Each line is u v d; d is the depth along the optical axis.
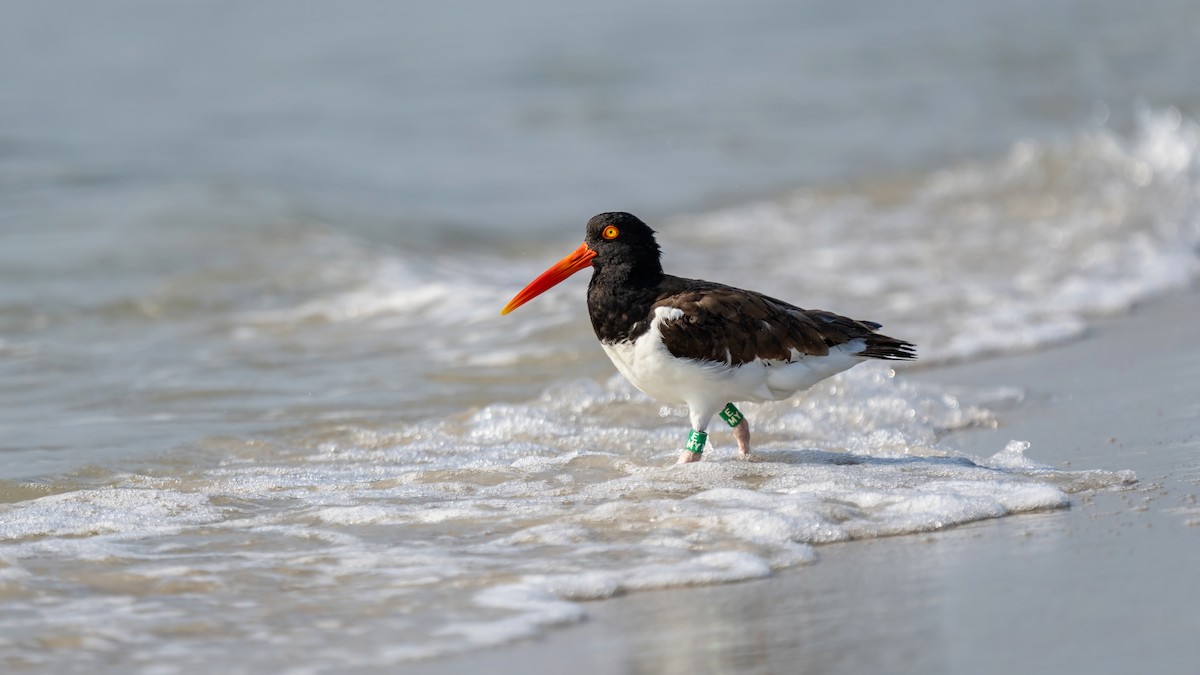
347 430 12.70
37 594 8.02
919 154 28.86
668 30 41.41
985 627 7.13
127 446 12.21
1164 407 12.32
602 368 14.85
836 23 42.62
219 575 8.31
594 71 36.47
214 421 13.11
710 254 21.84
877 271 20.06
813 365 10.16
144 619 7.61
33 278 19.31
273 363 15.59
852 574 8.06
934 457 11.03
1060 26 41.34
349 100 33.19
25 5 43.16
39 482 10.98
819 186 26.77
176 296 18.72
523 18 42.72
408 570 8.30
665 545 8.59
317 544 8.91
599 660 6.92
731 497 9.41
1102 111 31.45
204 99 32.91
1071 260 20.02
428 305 18.16
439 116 31.98
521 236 23.62
